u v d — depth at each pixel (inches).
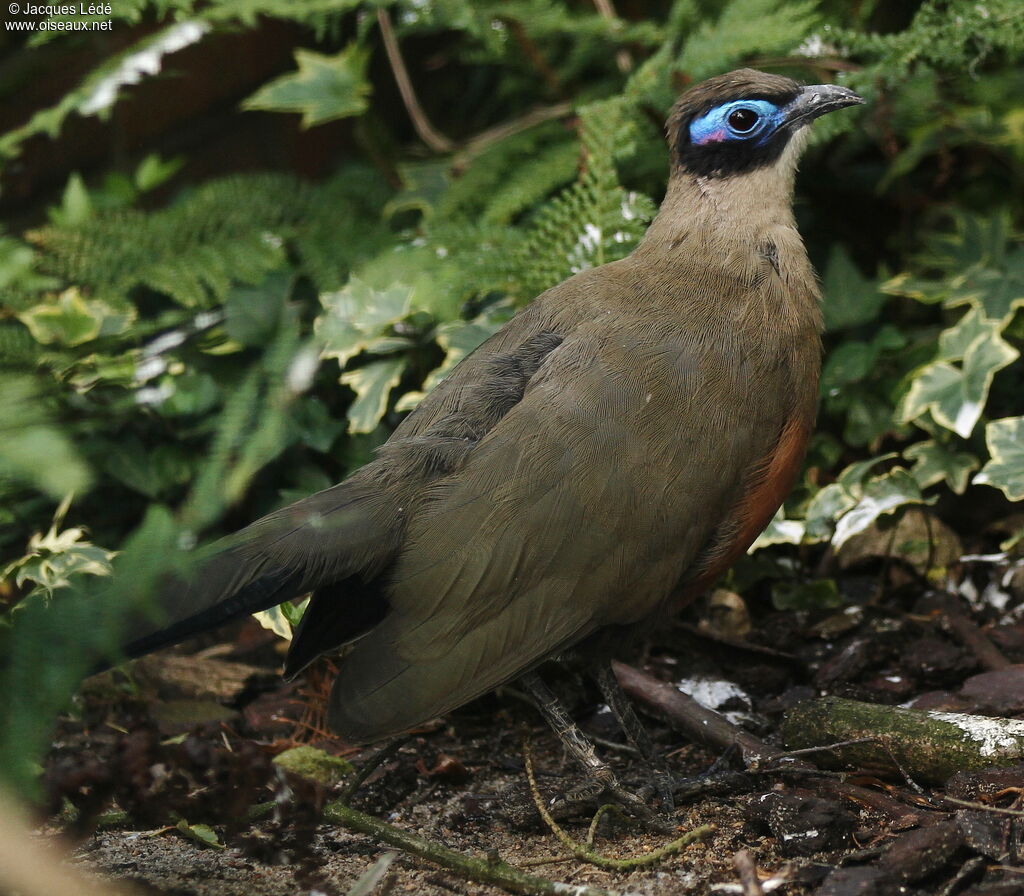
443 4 391.2
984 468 309.9
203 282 370.9
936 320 390.9
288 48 455.8
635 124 352.8
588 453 238.2
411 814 251.6
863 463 333.1
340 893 210.7
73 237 345.4
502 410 247.4
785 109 277.1
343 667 229.6
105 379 325.7
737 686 301.7
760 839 227.1
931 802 228.5
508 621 231.6
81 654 170.7
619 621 244.7
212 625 218.7
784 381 257.1
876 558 339.0
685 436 243.4
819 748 240.8
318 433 345.1
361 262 373.1
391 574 237.8
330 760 266.2
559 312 264.8
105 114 355.6
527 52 422.3
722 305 260.4
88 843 233.6
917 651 296.7
